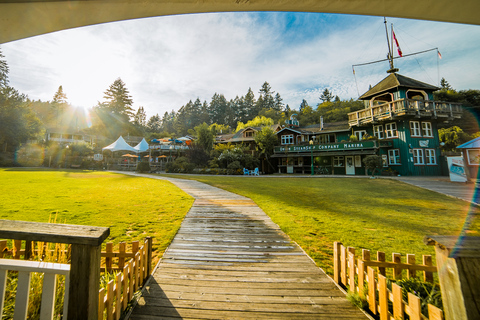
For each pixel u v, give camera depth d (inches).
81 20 72.1
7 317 84.6
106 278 120.6
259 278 134.0
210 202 356.5
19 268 57.7
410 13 75.4
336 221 261.1
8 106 1552.7
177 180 709.3
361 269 107.8
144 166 1136.8
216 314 101.2
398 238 207.0
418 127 906.7
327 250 177.8
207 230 223.0
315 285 126.6
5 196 356.2
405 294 95.8
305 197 426.3
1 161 1311.5
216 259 159.8
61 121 3073.3
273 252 172.7
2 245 123.3
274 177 886.4
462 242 51.4
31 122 1873.8
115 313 90.1
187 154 1307.8
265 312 102.8
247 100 3656.5
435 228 237.9
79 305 55.3
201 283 127.6
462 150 636.7
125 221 246.2
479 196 430.6
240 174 1089.4
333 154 1026.1
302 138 1309.1
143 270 128.8
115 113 2785.4
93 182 611.8
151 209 305.0
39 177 690.8
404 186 584.7
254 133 1429.6
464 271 47.7
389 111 889.5
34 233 55.9
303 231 222.4
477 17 75.2
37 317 85.8
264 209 313.0
